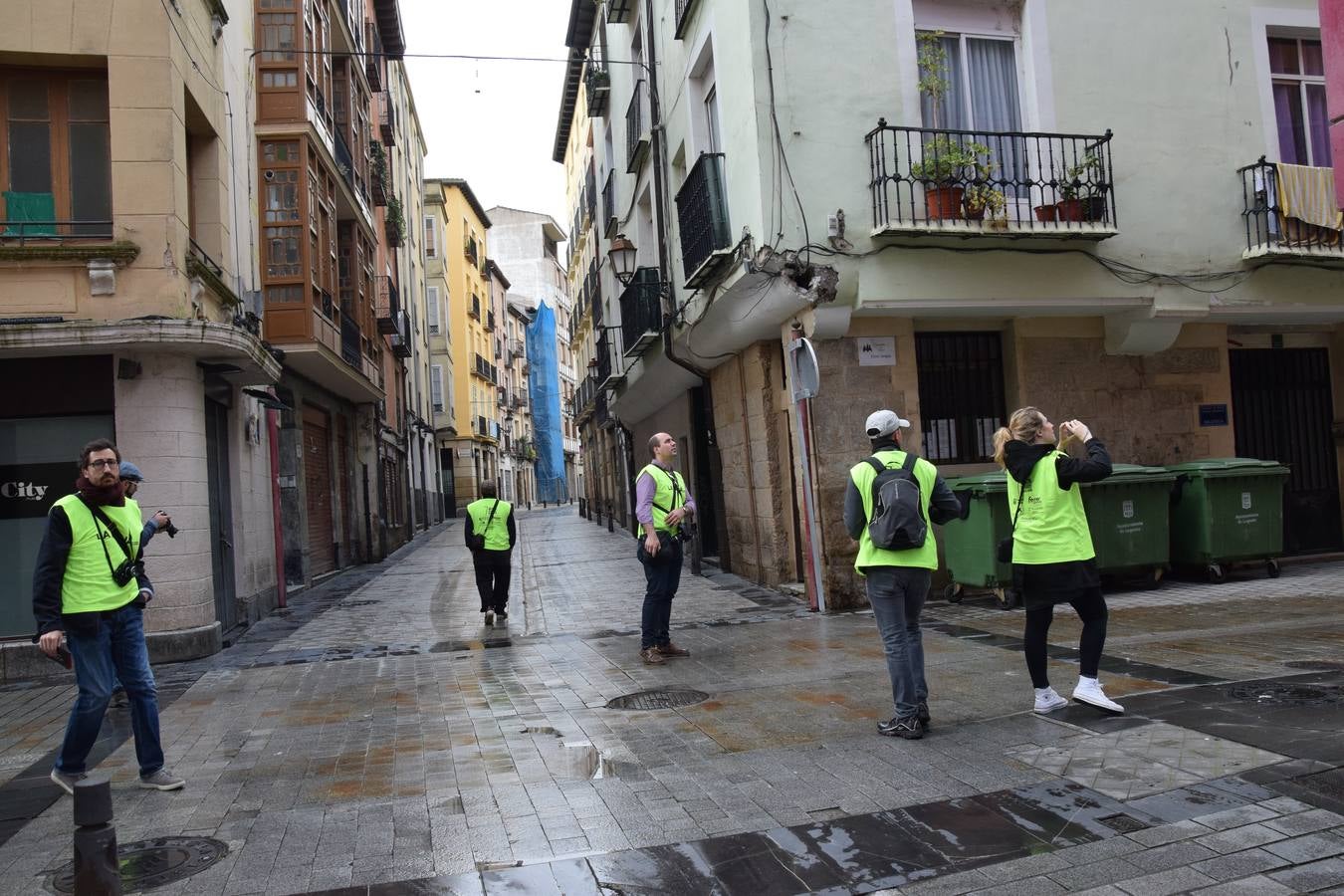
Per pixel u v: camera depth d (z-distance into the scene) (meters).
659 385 18.22
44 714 7.29
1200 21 11.05
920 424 10.54
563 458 77.44
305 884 3.62
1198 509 10.62
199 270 9.73
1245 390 12.50
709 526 17.03
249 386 11.73
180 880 3.71
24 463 9.15
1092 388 11.23
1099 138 10.27
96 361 9.18
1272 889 3.20
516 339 63.75
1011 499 5.61
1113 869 3.42
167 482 9.26
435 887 3.54
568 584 14.26
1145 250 10.63
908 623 5.28
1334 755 4.32
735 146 10.48
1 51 9.13
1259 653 6.63
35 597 4.82
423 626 10.82
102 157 9.69
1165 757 4.50
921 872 3.50
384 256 26.25
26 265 9.02
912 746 5.01
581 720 6.04
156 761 5.01
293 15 14.04
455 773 5.02
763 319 10.95
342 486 19.86
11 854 4.11
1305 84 11.69
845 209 9.88
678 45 13.34
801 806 4.21
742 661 7.66
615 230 21.06
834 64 9.97
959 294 10.04
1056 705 5.43
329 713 6.66
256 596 11.95
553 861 3.74
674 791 4.50
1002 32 10.63
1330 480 12.74
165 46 9.39
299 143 13.87
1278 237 10.84
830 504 10.18
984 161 10.15
